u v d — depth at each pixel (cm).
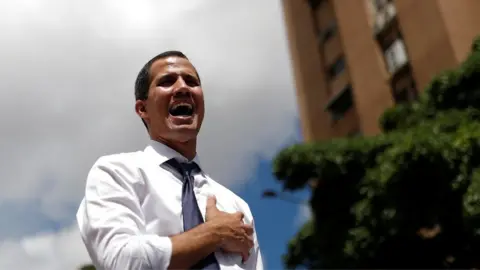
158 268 171
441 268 1127
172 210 200
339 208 1357
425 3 1670
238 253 198
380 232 1129
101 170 203
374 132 1883
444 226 1073
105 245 178
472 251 1076
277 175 1377
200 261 187
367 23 2014
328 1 2398
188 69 244
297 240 1518
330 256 1362
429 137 995
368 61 1977
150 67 245
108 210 188
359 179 1300
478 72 1110
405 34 1773
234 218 198
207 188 225
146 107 241
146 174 208
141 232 192
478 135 944
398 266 1158
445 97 1183
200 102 242
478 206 846
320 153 1332
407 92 1761
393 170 1009
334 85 2238
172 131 228
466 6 1569
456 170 963
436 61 1598
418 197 1027
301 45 2552
